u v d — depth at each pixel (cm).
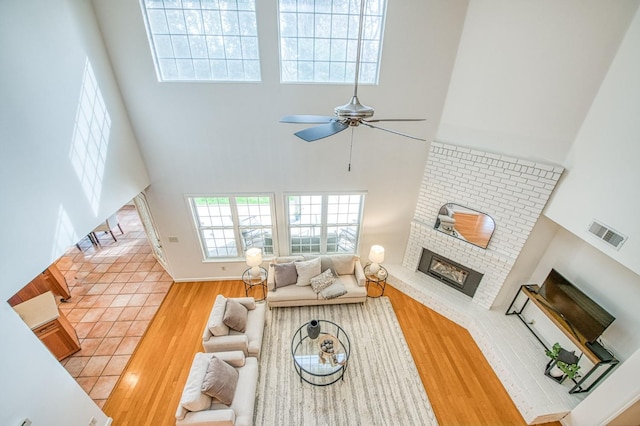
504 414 328
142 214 521
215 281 532
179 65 370
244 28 356
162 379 356
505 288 421
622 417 263
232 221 491
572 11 272
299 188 461
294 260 488
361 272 469
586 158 287
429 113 413
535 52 306
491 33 335
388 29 358
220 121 398
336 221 512
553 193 332
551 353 336
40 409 224
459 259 453
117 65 349
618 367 267
